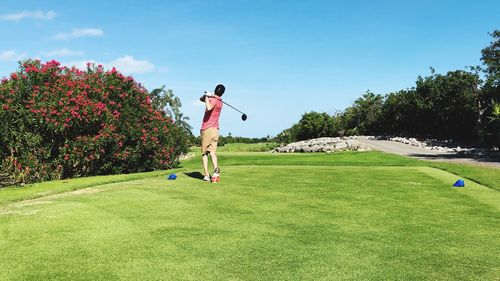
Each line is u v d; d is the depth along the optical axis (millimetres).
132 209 5422
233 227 4551
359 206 5801
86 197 6332
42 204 5738
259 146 49156
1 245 3812
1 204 5848
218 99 8477
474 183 8398
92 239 4020
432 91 49000
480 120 41062
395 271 3287
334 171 10633
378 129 63812
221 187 7496
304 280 3078
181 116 23734
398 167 12203
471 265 3445
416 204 5984
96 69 14523
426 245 3977
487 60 34188
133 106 15047
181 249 3754
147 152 15469
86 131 12867
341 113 69188
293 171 10555
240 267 3326
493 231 4520
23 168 11289
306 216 5133
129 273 3168
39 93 11953
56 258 3479
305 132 61469
